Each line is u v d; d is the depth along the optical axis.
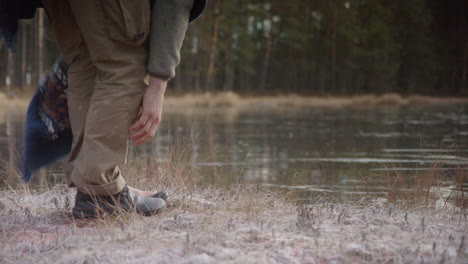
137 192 2.62
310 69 56.78
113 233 1.99
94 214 2.33
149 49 2.28
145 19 2.19
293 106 32.38
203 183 4.19
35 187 4.04
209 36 43.22
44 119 2.50
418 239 1.95
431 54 58.66
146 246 1.82
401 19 58.00
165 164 4.07
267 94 47.66
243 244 1.83
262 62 56.78
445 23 60.25
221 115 19.44
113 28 2.17
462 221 2.42
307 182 4.82
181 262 1.63
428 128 12.79
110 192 2.30
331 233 2.05
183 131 11.32
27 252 1.83
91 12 2.16
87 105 2.36
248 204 2.67
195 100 30.45
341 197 3.92
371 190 4.30
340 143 9.00
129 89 2.21
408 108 29.11
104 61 2.21
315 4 52.81
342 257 1.70
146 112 2.24
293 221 2.27
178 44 2.26
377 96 49.47
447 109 27.30
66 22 2.28
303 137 10.30
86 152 2.23
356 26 53.44
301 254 1.73
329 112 23.50
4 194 3.29
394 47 56.84
